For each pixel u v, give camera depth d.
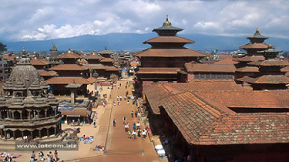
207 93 33.50
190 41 72.25
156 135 38.47
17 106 34.22
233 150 19.67
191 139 18.77
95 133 40.62
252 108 32.34
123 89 96.12
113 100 71.50
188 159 24.61
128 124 43.72
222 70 58.00
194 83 48.38
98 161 29.95
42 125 34.88
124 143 36.06
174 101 30.56
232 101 32.59
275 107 32.09
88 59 116.31
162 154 30.81
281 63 38.97
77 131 40.84
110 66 123.69
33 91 36.00
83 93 68.25
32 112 35.12
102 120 49.22
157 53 69.75
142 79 69.25
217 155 19.69
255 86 41.31
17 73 36.97
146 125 44.41
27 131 34.97
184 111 25.42
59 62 100.62
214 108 22.94
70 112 45.53
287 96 34.09
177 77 69.38
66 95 67.31
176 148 29.06
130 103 67.56
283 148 20.12
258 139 18.67
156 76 69.38
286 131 19.58
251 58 63.34
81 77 69.06
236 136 18.80
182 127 21.61
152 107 33.66
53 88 67.12
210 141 18.27
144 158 30.52
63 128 43.19
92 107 60.56
